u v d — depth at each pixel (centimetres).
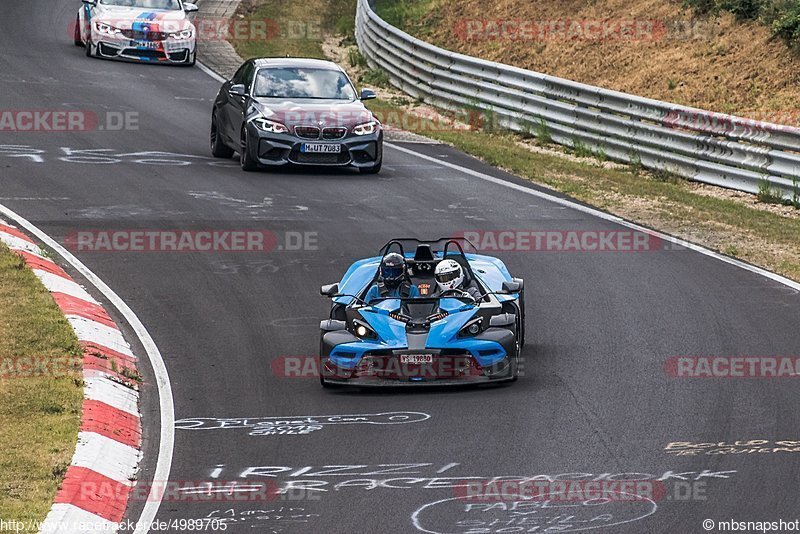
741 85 9569
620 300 4997
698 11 11012
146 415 3700
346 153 7338
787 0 10338
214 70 11100
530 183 7506
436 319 4075
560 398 3778
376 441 3422
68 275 5084
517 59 11706
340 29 13950
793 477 3031
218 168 7425
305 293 5075
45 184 6638
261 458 3300
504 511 2861
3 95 8975
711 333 4500
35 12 13075
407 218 6359
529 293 5106
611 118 8681
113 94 9438
